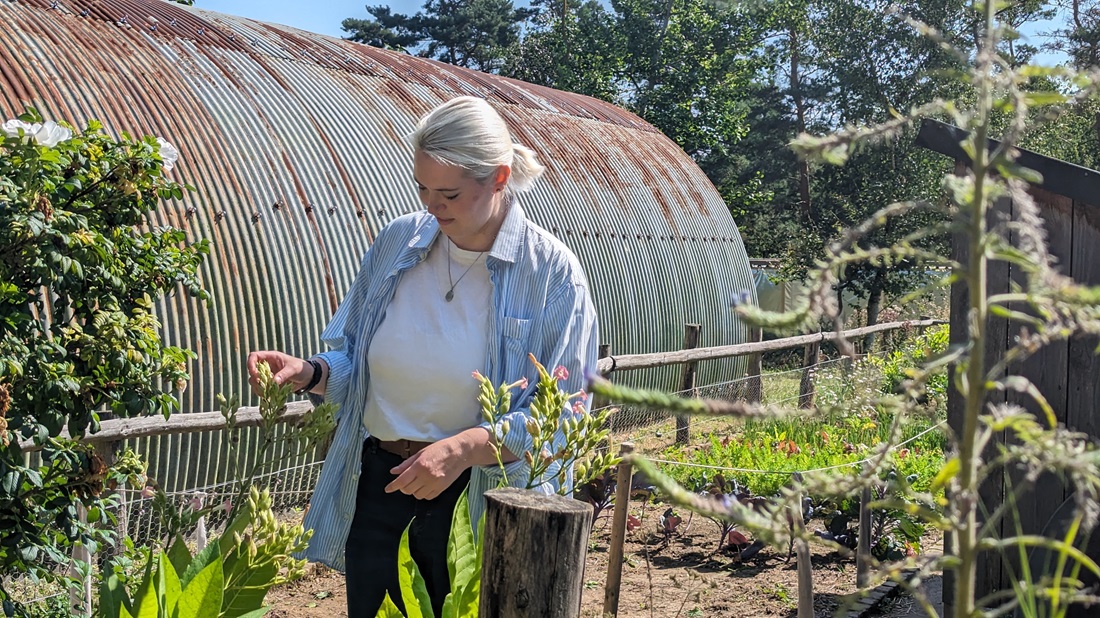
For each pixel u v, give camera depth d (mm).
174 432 5664
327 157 8648
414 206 9047
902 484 1062
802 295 898
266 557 2354
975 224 951
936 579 5297
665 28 28109
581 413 2297
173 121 7734
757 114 26594
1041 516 3799
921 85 17125
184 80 8172
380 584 2723
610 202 11938
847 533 5906
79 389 2980
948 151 3584
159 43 8453
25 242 2846
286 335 7590
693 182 14055
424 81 11047
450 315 2672
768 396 12047
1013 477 3844
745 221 25938
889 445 1066
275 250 7730
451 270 2715
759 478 7066
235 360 7203
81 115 7117
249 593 2361
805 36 19797
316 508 2812
